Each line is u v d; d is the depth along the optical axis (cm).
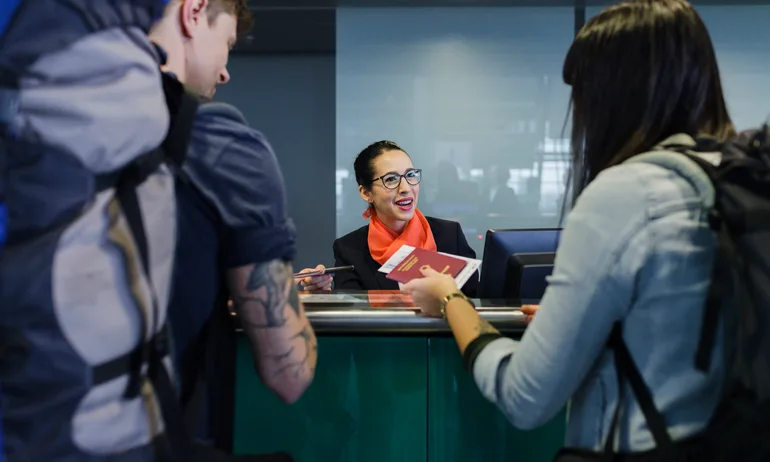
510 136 448
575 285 73
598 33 81
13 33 56
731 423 67
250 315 84
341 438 118
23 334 56
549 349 75
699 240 71
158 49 75
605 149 82
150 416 66
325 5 432
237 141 78
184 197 75
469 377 117
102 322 60
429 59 445
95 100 58
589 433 79
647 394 73
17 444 57
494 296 138
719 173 71
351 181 454
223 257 81
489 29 442
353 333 116
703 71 78
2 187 56
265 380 89
